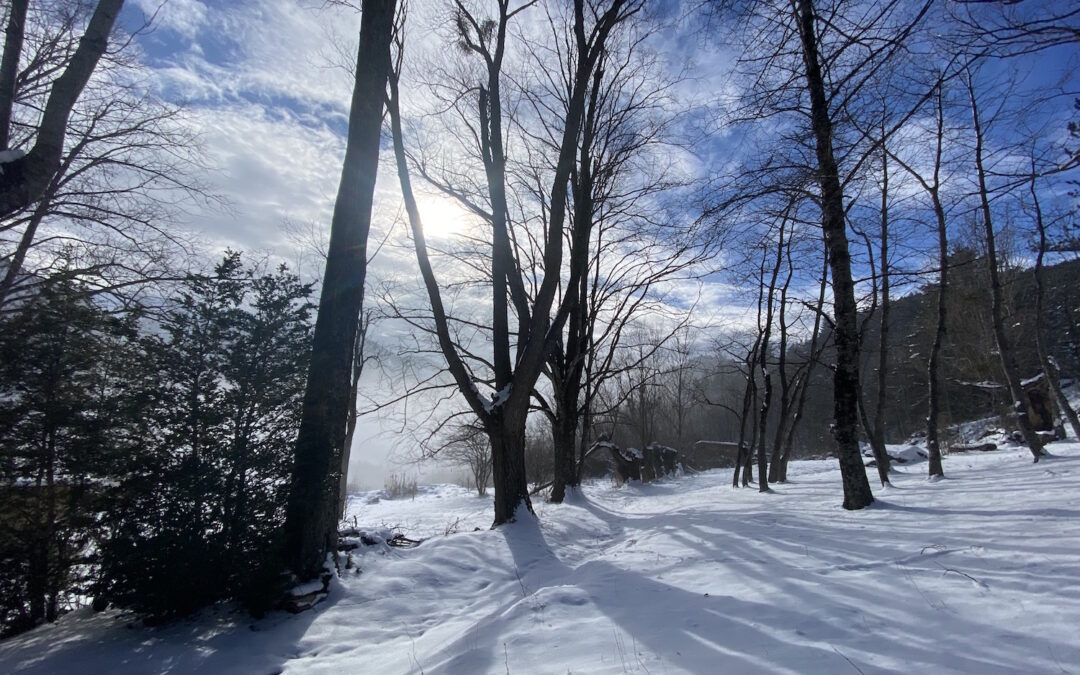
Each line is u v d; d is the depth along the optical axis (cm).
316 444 715
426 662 475
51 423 641
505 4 1227
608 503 1858
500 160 1243
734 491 1688
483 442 2306
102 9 664
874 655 357
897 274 995
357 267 789
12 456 632
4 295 812
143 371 647
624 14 1100
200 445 646
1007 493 848
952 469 1391
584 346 1834
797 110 857
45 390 667
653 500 1836
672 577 643
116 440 648
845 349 945
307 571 680
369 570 768
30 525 644
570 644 457
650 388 3084
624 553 834
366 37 834
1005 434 2297
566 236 1864
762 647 394
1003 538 581
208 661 529
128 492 611
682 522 1036
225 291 686
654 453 2705
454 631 561
